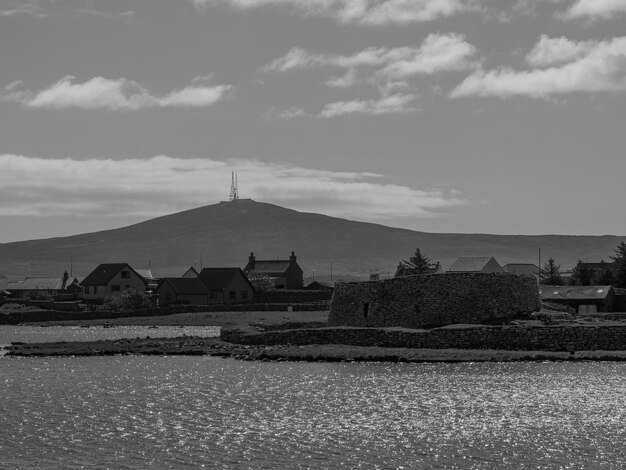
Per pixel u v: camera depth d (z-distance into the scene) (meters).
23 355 131.62
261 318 197.88
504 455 70.19
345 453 71.25
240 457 70.56
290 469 67.31
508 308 131.38
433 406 87.00
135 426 80.81
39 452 72.69
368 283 139.50
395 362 114.94
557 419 80.88
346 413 84.88
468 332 121.12
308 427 79.56
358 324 139.88
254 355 122.81
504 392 92.62
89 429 79.94
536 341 118.62
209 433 77.94
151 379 106.19
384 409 86.19
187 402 91.31
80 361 124.38
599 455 69.94
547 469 66.81
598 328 117.81
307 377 104.75
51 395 96.12
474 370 106.75
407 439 75.12
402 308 134.50
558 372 103.81
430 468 67.31
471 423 80.06
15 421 83.19
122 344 139.38
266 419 82.88
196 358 126.00
